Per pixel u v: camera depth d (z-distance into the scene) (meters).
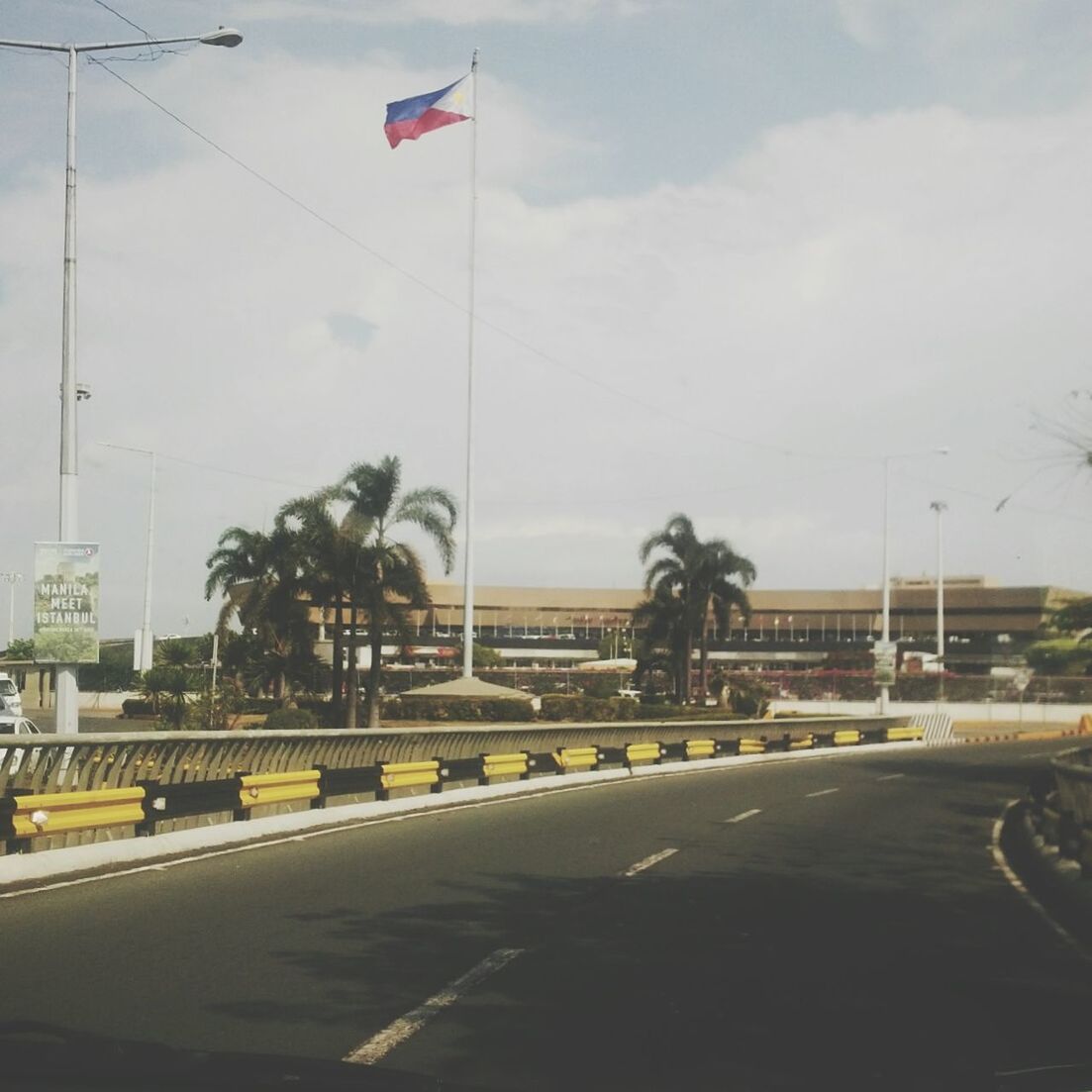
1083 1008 7.81
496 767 24.42
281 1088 4.94
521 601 121.25
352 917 10.62
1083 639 28.11
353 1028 7.11
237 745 17.25
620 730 32.56
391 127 35.12
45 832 12.59
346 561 47.12
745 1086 6.07
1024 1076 5.64
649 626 71.50
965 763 38.34
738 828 18.52
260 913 10.73
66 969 8.46
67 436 19.39
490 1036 6.99
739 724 40.91
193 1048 6.59
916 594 115.06
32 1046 5.36
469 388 45.25
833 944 9.78
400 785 20.56
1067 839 14.68
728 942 9.83
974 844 17.56
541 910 11.14
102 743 14.03
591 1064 6.45
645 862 14.48
